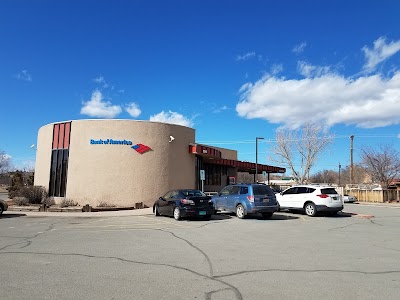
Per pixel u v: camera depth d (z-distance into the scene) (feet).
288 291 19.24
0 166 239.30
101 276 22.08
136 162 80.69
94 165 79.92
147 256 28.09
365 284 20.56
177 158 87.71
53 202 82.84
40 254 28.78
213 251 30.22
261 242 34.86
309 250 30.73
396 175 161.79
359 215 65.82
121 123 81.10
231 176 140.26
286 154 180.86
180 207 55.01
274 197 58.90
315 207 62.90
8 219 58.34
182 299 17.89
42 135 92.84
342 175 311.68
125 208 75.10
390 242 35.06
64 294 18.56
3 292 18.84
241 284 20.51
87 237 38.06
